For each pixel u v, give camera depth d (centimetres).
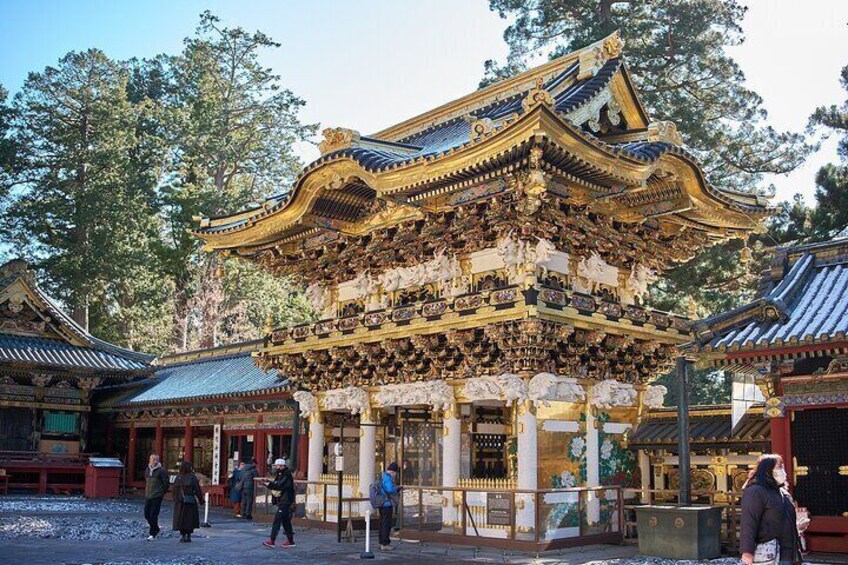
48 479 4784
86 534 2484
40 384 4838
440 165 2245
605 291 2627
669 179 2422
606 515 2414
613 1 4441
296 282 3259
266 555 2094
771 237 3862
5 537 2378
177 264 6281
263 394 3653
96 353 5044
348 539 2430
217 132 6831
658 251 2789
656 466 2688
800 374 1942
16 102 6538
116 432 5206
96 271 5859
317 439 3048
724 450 2534
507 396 2292
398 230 2695
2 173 6322
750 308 1933
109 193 6047
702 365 1938
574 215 2417
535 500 2162
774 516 1030
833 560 1786
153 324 6450
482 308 2283
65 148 6456
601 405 2492
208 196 6162
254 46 7262
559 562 1952
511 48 4747
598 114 2528
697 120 4191
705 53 4234
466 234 2459
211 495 3972
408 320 2520
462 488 2323
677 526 1925
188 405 4262
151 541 2367
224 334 6669
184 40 7200
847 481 1888
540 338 2211
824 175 3825
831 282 2064
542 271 2366
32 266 6259
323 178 2612
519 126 2033
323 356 2964
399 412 2902
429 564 1931
